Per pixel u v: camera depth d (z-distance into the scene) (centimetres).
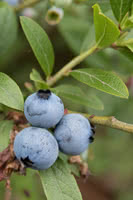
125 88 16
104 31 17
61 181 15
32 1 24
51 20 24
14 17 23
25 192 21
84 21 27
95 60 26
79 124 16
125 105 25
